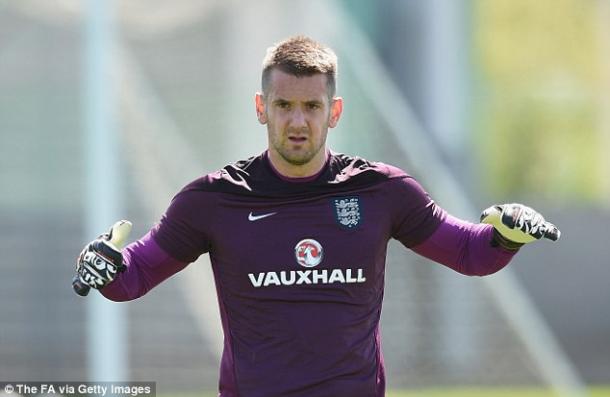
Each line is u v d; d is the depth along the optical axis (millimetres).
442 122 63938
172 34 51281
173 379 43750
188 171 47219
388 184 16562
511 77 105438
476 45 101000
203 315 44656
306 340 15852
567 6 104188
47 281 46000
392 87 58312
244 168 16594
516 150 106688
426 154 52469
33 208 47062
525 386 48281
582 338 69938
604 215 70438
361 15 65250
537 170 106875
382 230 16391
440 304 48344
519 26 104438
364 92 51812
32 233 46656
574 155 107375
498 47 104375
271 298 15977
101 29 37438
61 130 47969
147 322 44281
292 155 15938
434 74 64125
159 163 46812
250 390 15930
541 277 69875
